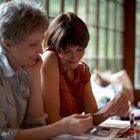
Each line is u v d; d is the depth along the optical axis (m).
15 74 1.25
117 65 4.19
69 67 1.46
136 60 4.35
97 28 3.57
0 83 1.18
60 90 1.47
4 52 1.22
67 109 1.48
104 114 1.40
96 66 3.57
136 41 4.33
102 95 2.48
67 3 2.79
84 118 1.11
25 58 1.17
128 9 4.30
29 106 1.30
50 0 2.40
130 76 4.35
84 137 1.09
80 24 1.37
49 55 1.45
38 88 1.31
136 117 1.97
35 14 1.11
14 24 1.10
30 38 1.12
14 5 1.13
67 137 1.09
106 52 3.84
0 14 1.14
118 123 1.41
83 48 1.38
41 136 1.09
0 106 1.16
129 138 1.13
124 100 1.43
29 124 1.30
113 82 3.31
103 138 1.09
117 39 4.19
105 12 3.78
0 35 1.15
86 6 3.26
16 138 1.10
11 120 1.23
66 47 1.36
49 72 1.42
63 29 1.37
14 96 1.24
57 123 1.09
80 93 1.56
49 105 1.40
